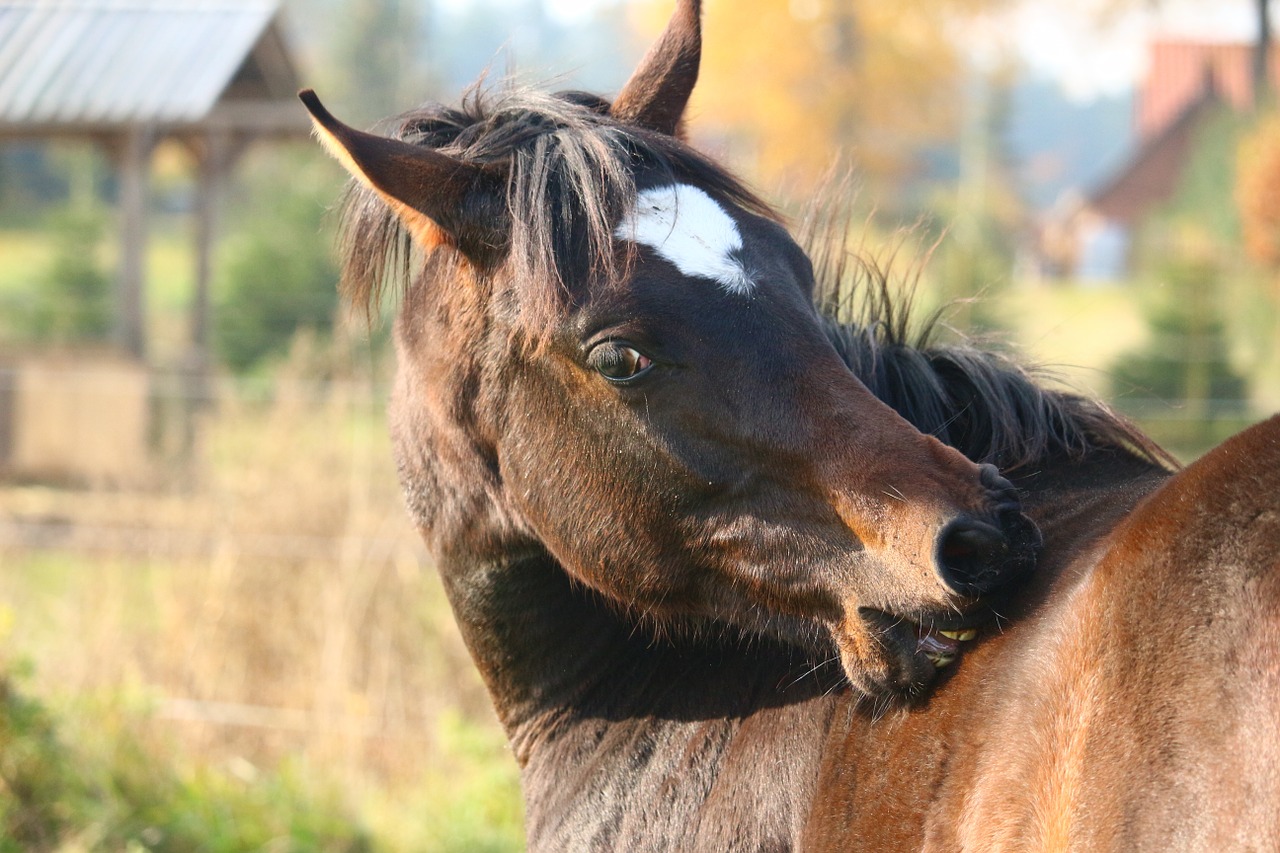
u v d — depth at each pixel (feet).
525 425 13.65
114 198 221.25
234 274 102.89
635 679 14.82
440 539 15.44
